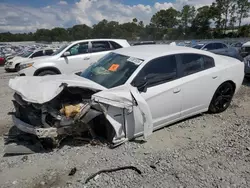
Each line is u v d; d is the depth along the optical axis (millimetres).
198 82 4602
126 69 4113
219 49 16172
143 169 3266
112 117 3688
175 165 3352
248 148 3732
